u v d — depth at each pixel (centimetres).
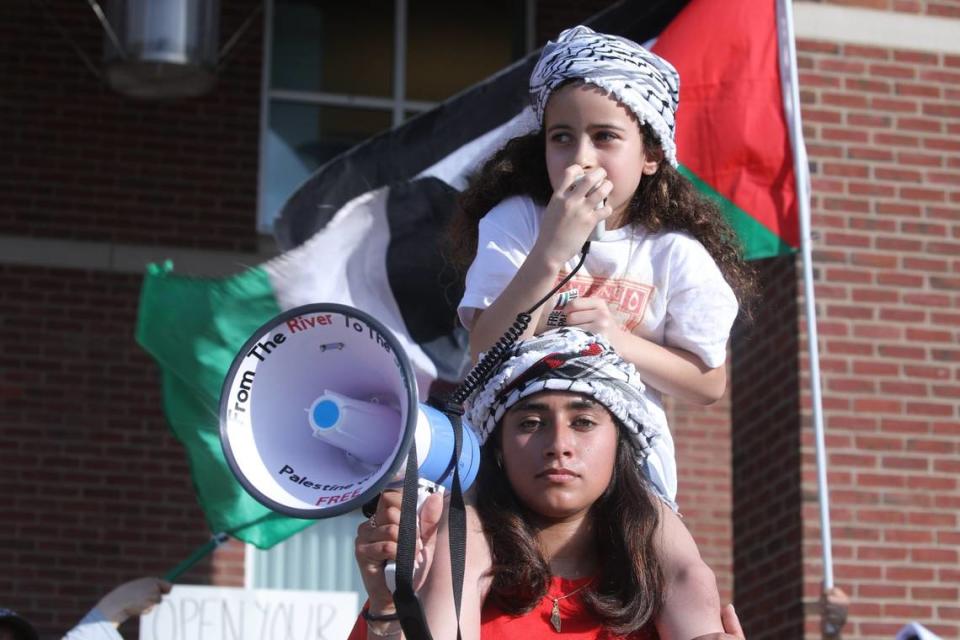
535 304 490
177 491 1650
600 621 458
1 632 864
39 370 1653
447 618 442
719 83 1072
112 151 1711
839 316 1295
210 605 1351
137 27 1482
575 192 492
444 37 1838
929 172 1326
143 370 1669
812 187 1311
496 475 473
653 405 529
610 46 530
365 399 434
